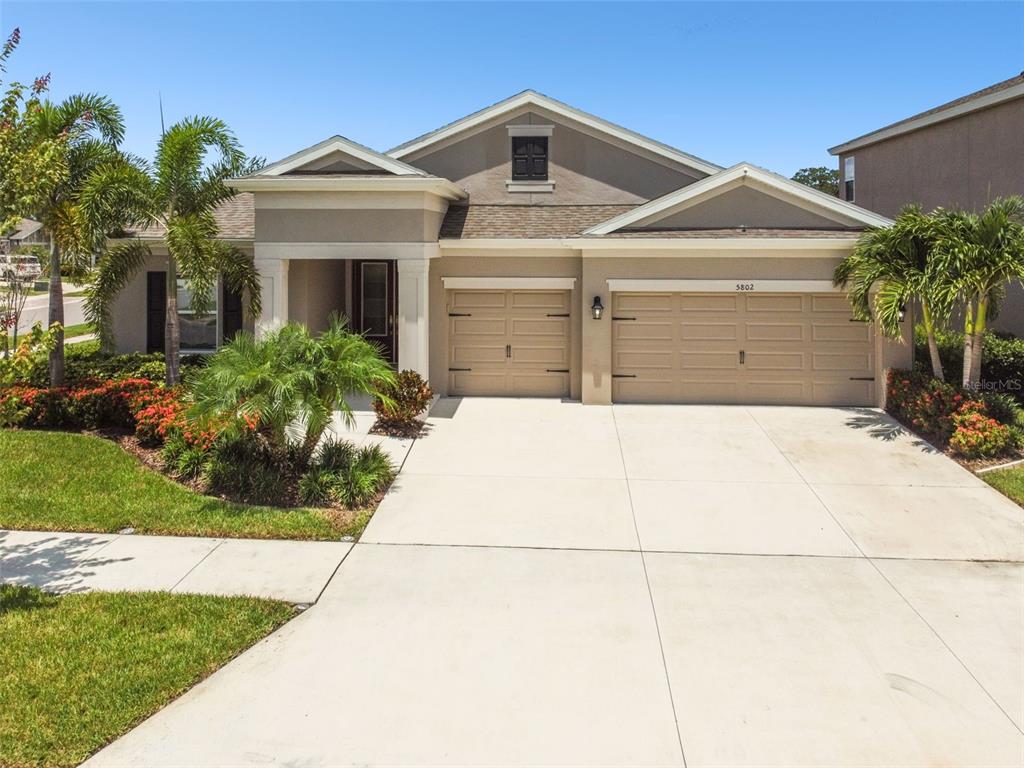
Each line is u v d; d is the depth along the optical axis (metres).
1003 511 9.27
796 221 14.55
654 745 4.74
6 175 6.98
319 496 9.23
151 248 16.16
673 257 14.60
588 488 10.14
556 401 15.24
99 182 12.64
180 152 13.47
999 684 5.45
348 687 5.36
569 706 5.16
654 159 16.97
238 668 5.59
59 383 13.77
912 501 9.65
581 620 6.44
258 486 9.30
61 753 4.54
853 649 5.95
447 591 7.01
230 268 13.92
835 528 8.75
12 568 7.30
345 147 13.77
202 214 14.10
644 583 7.24
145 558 7.61
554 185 17.11
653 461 11.34
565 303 15.45
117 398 11.98
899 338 12.14
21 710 4.93
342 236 13.92
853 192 24.33
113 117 14.17
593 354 14.88
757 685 5.43
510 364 15.62
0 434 11.43
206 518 8.61
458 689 5.36
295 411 9.02
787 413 14.20
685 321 14.88
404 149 17.08
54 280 13.80
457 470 10.87
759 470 10.91
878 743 4.77
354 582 7.17
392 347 18.36
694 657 5.82
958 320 17.33
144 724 4.88
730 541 8.36
